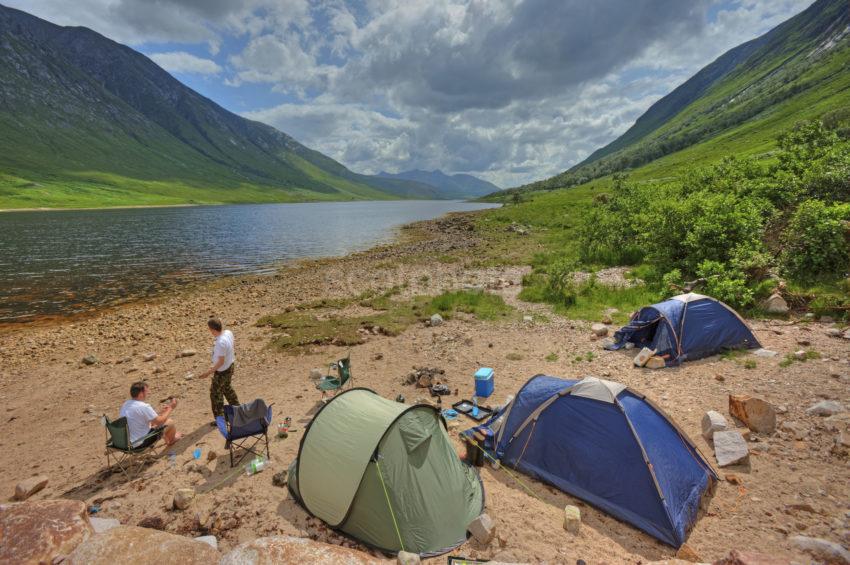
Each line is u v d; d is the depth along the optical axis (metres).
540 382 8.93
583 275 25.73
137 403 8.77
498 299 21.05
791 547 5.85
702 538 6.30
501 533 6.56
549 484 7.89
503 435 8.81
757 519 6.52
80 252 46.16
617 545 6.35
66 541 5.60
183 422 10.77
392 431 6.96
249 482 8.00
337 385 11.19
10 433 10.93
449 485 7.07
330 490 6.95
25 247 49.59
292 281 30.06
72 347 17.77
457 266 32.16
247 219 101.75
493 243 43.78
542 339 15.62
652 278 22.02
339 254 44.75
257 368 14.39
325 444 7.27
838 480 7.07
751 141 123.81
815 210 17.61
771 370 11.10
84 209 141.62
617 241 30.20
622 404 7.61
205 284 30.69
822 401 9.13
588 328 16.36
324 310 21.45
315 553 5.39
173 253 45.78
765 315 15.27
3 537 5.57
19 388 13.84
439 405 10.88
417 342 16.05
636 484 6.95
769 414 8.57
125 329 20.09
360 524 6.65
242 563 5.19
